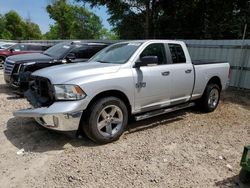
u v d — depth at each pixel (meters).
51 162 3.99
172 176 3.69
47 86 4.52
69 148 4.45
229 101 8.41
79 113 4.28
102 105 4.48
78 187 3.38
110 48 5.86
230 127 5.82
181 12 22.95
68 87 4.27
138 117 5.14
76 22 54.94
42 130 5.20
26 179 3.54
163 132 5.35
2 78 11.88
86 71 4.56
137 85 4.97
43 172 3.72
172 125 5.80
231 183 3.56
